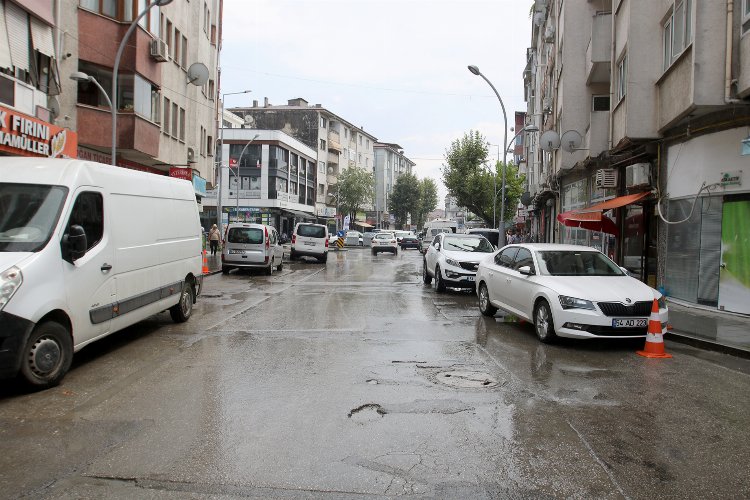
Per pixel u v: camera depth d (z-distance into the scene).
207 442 4.51
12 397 5.71
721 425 5.05
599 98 21.72
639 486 3.82
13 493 3.62
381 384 6.28
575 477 3.94
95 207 7.20
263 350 8.05
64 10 16.47
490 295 11.23
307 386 6.17
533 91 41.91
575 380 6.57
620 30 15.48
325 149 71.94
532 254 9.96
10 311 5.52
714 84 10.36
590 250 10.13
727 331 9.48
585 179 23.67
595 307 8.16
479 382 6.42
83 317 6.70
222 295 15.02
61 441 4.52
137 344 8.43
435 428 4.89
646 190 14.77
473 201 52.00
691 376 6.84
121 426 4.87
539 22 31.98
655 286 15.25
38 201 6.54
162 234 9.31
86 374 6.65
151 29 20.00
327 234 31.05
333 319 10.98
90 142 17.67
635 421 5.14
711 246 12.13
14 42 13.68
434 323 10.61
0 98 12.78
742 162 11.27
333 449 4.39
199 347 8.23
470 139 51.72
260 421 5.02
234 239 21.81
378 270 25.38
